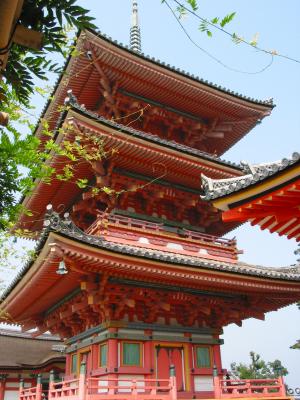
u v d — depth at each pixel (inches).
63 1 144.0
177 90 920.9
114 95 891.4
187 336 720.3
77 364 746.8
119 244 679.7
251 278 709.3
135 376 633.0
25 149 170.9
